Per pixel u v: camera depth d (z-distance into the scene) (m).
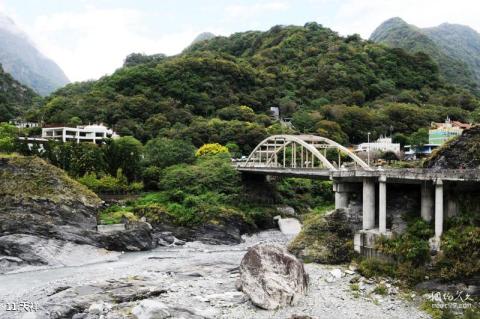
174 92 147.12
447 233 43.16
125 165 91.12
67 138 111.56
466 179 42.09
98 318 35.72
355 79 174.88
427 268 42.41
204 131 119.56
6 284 48.47
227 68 162.25
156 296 41.03
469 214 43.78
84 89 179.88
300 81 174.38
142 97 138.25
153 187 91.81
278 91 164.50
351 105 158.62
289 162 109.56
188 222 77.81
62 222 65.31
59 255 60.50
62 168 85.69
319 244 52.69
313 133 125.62
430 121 145.50
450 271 40.59
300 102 161.50
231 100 149.25
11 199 64.69
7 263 56.59
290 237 80.56
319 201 98.12
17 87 185.75
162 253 66.50
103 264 58.44
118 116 129.62
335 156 109.31
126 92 147.00
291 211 91.38
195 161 98.69
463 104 169.88
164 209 79.44
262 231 84.56
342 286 43.22
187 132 117.50
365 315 36.03
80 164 87.12
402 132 139.75
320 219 54.66
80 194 69.44
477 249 40.50
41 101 176.00
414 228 45.78
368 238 48.44
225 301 39.06
